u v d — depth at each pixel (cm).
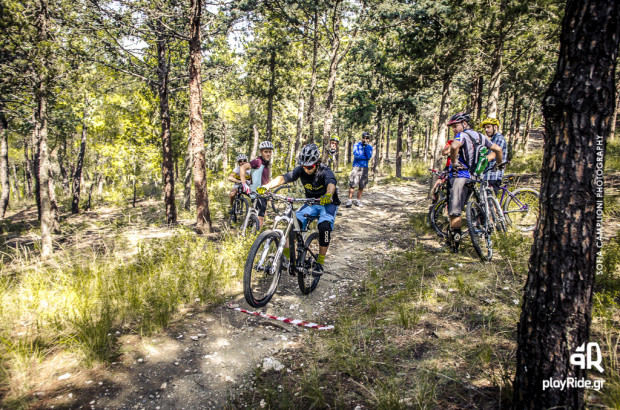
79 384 276
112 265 491
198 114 823
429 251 561
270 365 306
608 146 1430
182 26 1125
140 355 318
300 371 296
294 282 498
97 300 389
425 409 227
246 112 2625
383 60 1694
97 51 1091
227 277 478
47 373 287
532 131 4697
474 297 377
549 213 191
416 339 316
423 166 2667
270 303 432
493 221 574
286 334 360
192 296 435
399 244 636
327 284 490
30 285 407
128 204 2222
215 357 320
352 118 1916
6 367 286
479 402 229
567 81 183
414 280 437
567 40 184
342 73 1880
